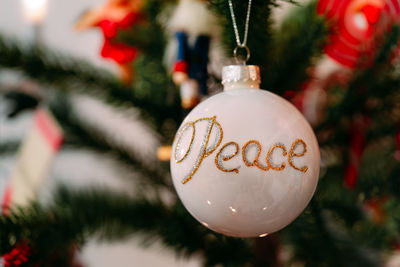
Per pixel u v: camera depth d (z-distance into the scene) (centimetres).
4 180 63
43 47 43
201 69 39
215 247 37
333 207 39
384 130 41
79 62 43
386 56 38
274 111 28
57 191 40
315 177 28
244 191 27
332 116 40
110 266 76
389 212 39
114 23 42
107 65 71
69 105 48
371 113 41
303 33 37
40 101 50
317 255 37
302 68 38
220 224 28
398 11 39
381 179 39
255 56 36
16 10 82
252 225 28
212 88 41
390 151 42
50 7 82
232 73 30
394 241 39
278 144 27
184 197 29
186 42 39
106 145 44
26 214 35
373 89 39
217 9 35
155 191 42
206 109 28
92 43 80
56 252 36
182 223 37
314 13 38
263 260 40
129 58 43
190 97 39
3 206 36
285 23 41
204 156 27
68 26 82
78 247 36
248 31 35
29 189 45
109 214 37
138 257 76
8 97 50
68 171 77
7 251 33
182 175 28
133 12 43
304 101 44
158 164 44
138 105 42
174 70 39
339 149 42
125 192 42
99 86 42
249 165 27
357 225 39
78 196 38
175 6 44
